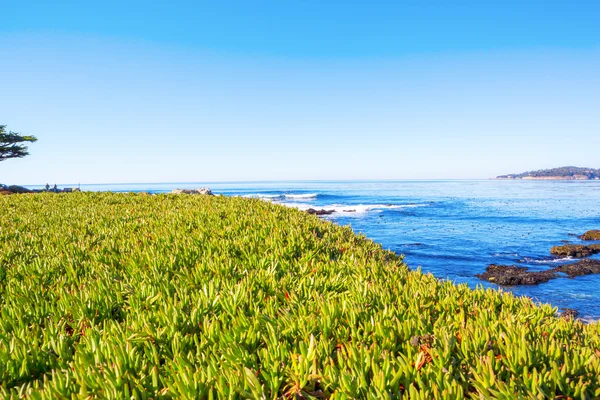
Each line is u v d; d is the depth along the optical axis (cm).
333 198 10200
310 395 227
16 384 259
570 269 1970
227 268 474
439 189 17700
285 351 262
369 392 209
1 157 6041
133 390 217
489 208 6569
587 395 212
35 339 283
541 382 219
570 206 6862
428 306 364
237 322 310
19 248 630
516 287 1727
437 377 222
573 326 329
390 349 272
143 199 1353
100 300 378
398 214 5544
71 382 236
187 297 375
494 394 206
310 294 387
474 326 304
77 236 730
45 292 427
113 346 264
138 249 577
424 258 2364
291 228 700
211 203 1173
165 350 280
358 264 523
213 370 237
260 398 215
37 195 1524
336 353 275
